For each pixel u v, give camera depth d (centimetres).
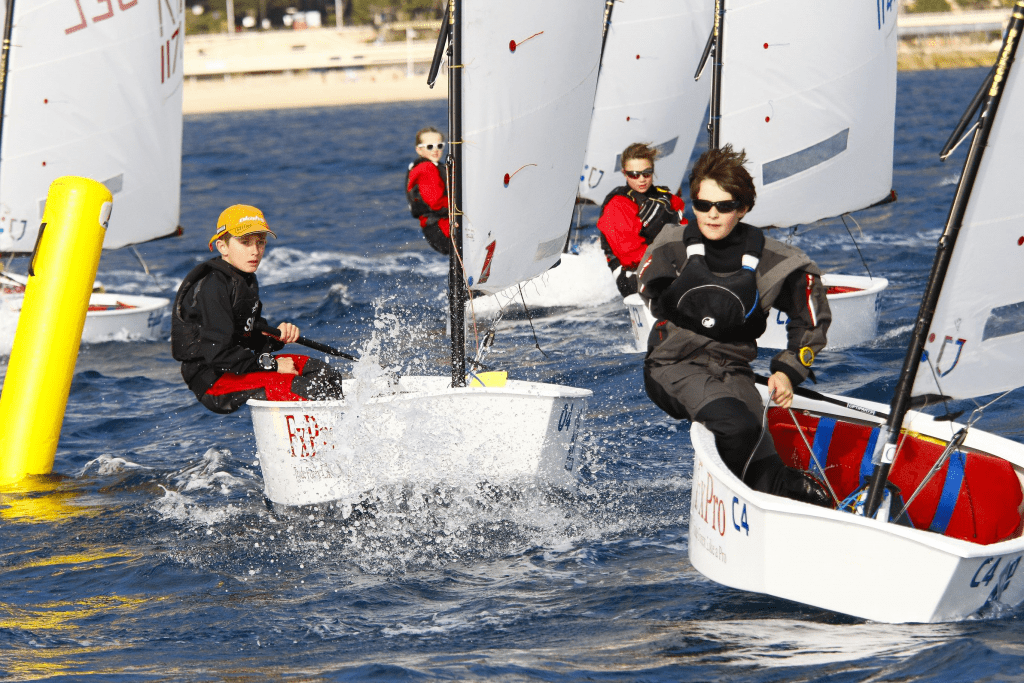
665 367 1460
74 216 2089
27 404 2042
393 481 1745
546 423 1716
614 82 4416
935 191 6781
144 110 3738
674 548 1557
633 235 2916
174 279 4694
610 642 1265
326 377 1870
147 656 1274
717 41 3388
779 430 1667
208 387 1825
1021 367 1361
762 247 1382
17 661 1262
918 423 1576
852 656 1184
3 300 3269
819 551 1242
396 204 7450
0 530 1734
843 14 3347
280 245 5578
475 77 1852
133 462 2119
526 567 1513
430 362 2844
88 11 3559
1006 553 1223
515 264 2002
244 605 1420
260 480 1970
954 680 1121
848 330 2880
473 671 1194
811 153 3466
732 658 1202
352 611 1391
